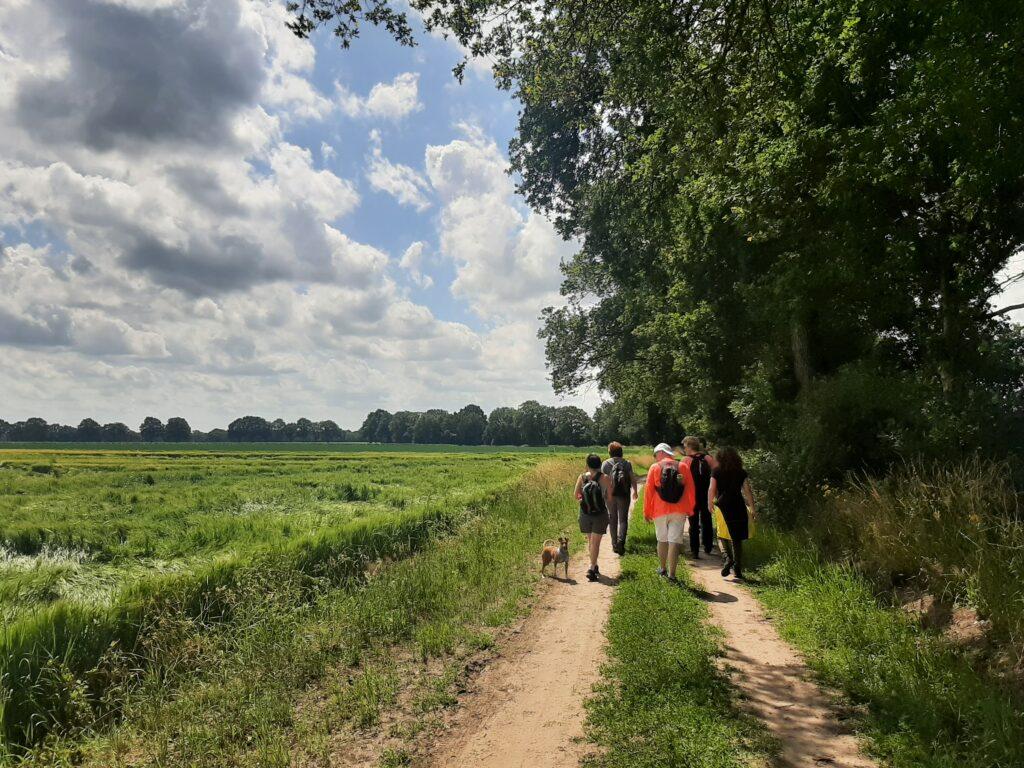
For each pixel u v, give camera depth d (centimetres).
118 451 7469
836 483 1017
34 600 652
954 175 833
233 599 635
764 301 1273
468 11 920
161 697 464
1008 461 734
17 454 6272
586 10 948
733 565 806
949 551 575
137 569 884
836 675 461
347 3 809
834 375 1201
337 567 837
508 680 491
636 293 2233
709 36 871
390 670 516
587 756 363
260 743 402
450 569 838
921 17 764
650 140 1048
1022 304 1020
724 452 813
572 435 13100
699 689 438
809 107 927
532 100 1302
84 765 390
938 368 973
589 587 780
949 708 394
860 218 941
